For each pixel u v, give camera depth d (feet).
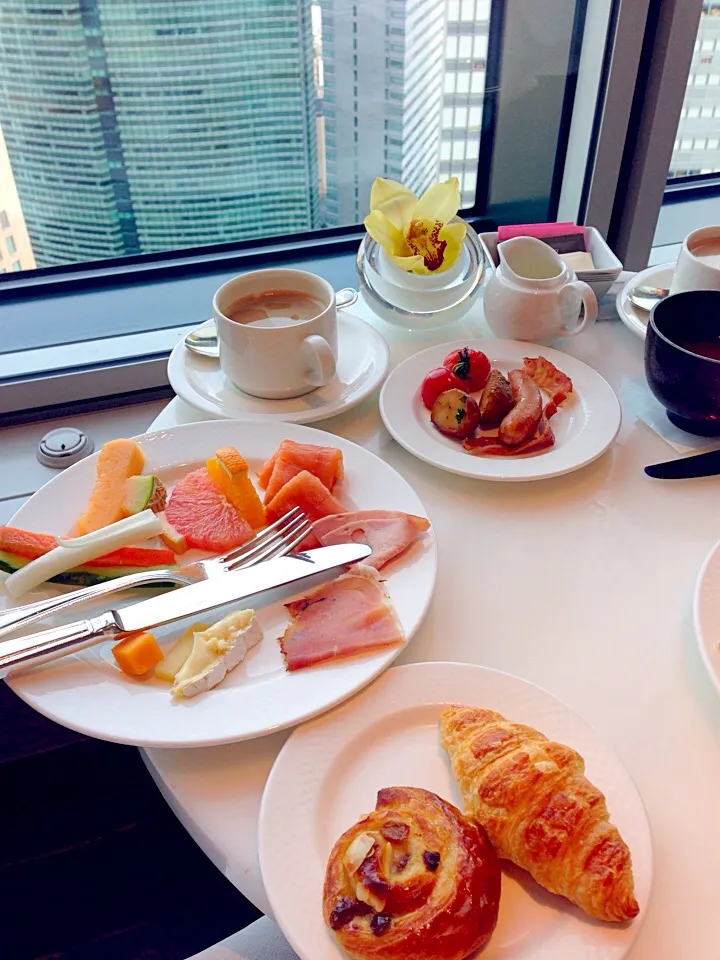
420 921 1.52
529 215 5.20
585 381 3.18
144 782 4.25
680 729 2.05
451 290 3.50
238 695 2.02
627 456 2.97
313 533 2.48
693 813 1.87
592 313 3.28
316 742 1.94
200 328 3.50
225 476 2.61
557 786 1.67
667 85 4.16
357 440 3.08
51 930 3.54
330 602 2.27
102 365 4.36
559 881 1.61
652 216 4.74
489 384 2.99
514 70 4.59
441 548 2.58
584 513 2.71
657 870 1.76
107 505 2.58
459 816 1.70
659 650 2.25
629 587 2.44
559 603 2.39
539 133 4.79
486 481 2.85
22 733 4.48
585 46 4.27
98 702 2.01
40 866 3.83
